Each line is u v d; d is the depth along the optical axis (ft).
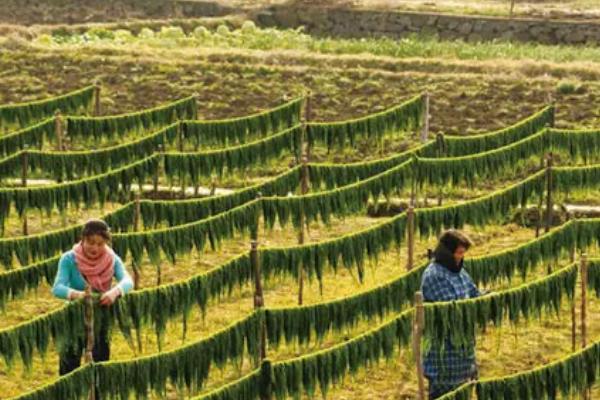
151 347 131.95
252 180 191.83
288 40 281.95
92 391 103.24
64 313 110.63
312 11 319.88
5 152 179.32
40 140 181.16
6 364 110.32
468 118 221.25
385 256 160.76
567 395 107.34
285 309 112.88
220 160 165.17
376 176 152.46
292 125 184.55
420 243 162.61
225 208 148.87
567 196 164.76
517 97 226.79
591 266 123.24
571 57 264.93
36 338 110.63
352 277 140.05
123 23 307.99
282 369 104.12
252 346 111.24
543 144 169.27
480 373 128.16
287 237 169.37
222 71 240.53
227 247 164.86
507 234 172.86
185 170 163.32
